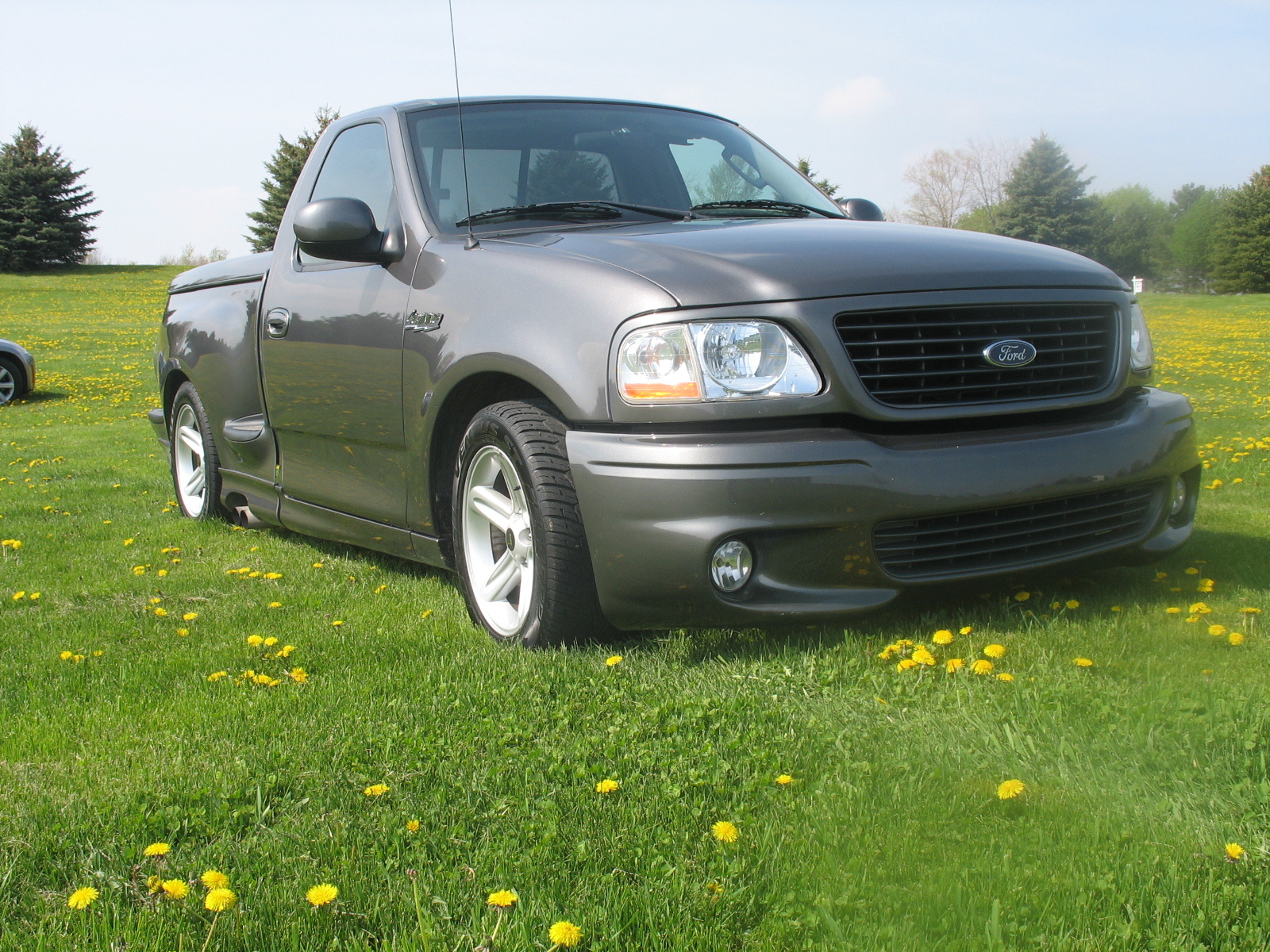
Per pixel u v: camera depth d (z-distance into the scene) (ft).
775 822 6.44
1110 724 7.49
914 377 9.35
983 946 5.15
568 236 11.12
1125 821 6.23
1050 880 5.65
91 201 223.10
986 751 7.23
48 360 68.64
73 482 24.18
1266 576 11.50
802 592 9.11
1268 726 7.25
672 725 7.91
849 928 5.34
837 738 7.55
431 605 12.26
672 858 6.10
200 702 9.12
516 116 13.37
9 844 6.60
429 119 13.28
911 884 5.71
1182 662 8.79
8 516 19.60
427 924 5.44
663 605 9.16
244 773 7.51
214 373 16.63
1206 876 5.61
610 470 9.16
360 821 6.73
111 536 17.51
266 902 5.78
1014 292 9.90
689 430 9.11
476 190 12.34
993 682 8.47
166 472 26.12
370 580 13.70
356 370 12.50
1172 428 10.61
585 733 8.01
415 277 11.80
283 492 15.17
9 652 10.92
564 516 9.72
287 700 9.07
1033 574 9.93
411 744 7.88
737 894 5.64
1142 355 10.98
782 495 8.82
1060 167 202.49
